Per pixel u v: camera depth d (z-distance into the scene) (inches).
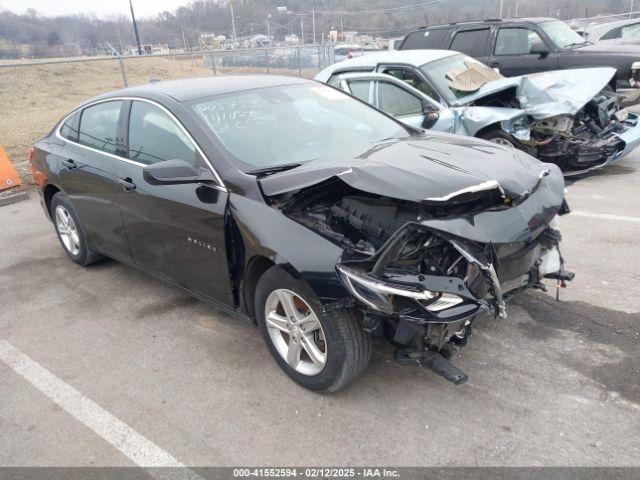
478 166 117.7
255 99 153.1
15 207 293.3
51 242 232.2
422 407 114.8
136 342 148.1
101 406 123.0
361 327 111.0
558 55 353.1
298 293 113.3
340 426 111.3
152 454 107.9
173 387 127.8
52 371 137.6
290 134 144.0
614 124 268.2
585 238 193.0
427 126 233.9
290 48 695.7
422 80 270.1
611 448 100.8
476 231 105.1
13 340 153.9
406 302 101.7
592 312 144.6
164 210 141.6
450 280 102.8
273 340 126.6
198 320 157.5
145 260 161.2
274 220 116.4
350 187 122.3
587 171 266.5
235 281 131.7
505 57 374.9
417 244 109.3
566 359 126.3
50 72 762.2
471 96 261.9
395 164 115.9
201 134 135.2
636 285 157.5
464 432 107.2
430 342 105.7
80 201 180.1
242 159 131.0
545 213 118.0
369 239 114.5
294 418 114.7
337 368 112.3
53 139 196.5
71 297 178.2
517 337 135.8
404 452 103.6
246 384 126.9
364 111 167.5
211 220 128.4
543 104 246.2
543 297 153.4
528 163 129.0
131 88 167.9
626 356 125.7
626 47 344.8
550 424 107.4
